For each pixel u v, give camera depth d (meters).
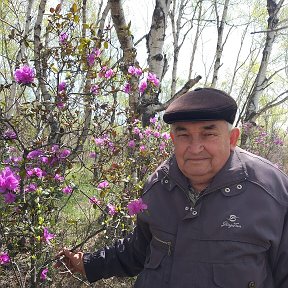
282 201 1.40
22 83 1.99
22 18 8.42
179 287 1.38
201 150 1.38
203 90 1.41
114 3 3.12
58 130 2.41
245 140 7.73
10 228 1.89
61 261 1.89
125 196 2.33
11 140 1.97
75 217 3.92
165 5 4.25
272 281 1.42
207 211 1.39
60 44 2.19
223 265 1.35
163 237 1.47
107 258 1.79
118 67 2.51
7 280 2.43
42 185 2.03
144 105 3.49
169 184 1.51
